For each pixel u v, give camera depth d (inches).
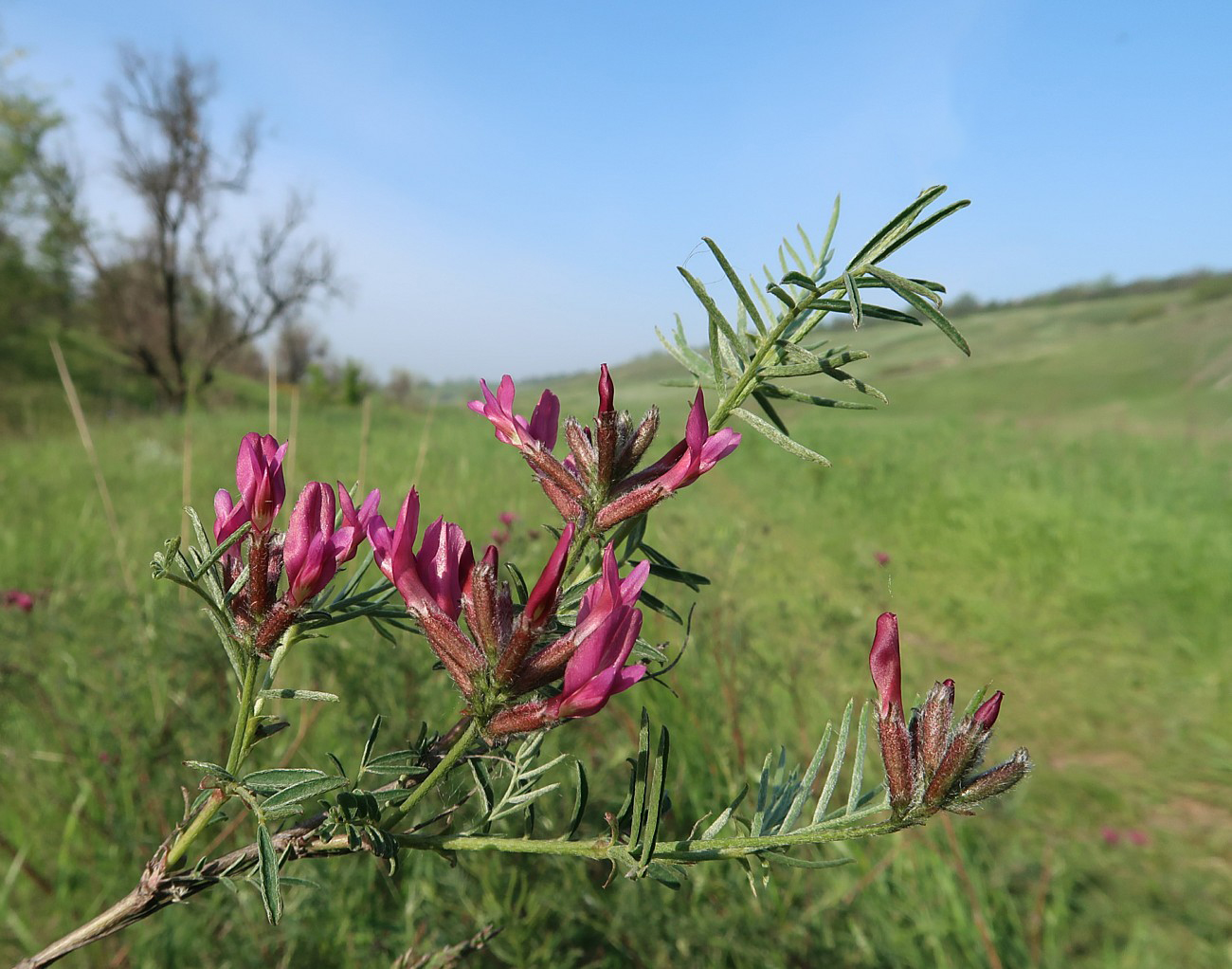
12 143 1059.3
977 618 295.9
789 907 120.1
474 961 100.7
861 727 34.7
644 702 157.8
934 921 122.0
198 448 483.2
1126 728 217.6
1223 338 1483.8
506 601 33.5
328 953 102.7
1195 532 380.2
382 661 130.3
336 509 37.4
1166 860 156.2
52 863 119.4
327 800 32.9
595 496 39.0
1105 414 1121.4
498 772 35.8
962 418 1128.8
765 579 279.9
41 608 153.4
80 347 1291.8
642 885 113.9
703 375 42.3
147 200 1199.6
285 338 1531.7
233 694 134.3
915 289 32.0
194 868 33.0
